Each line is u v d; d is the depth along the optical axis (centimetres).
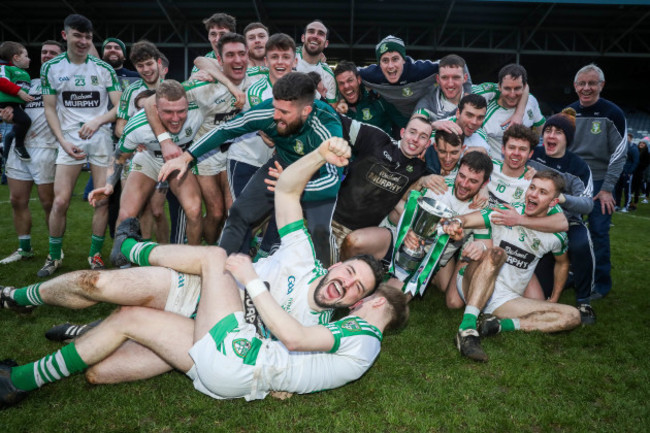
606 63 2767
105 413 268
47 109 505
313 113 351
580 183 453
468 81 541
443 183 400
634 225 967
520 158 410
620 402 296
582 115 530
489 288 375
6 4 2178
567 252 441
